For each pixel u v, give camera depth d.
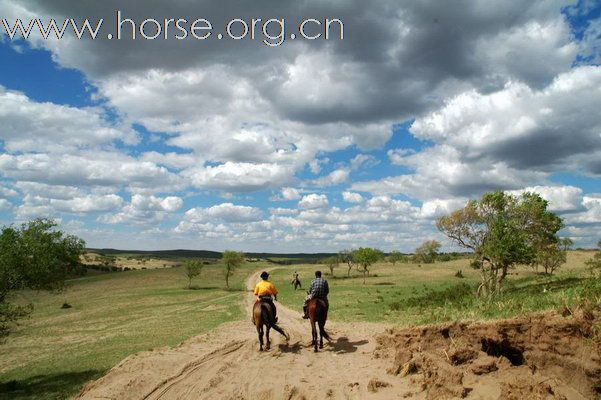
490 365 9.64
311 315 16.52
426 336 12.45
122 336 34.06
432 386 9.88
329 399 10.89
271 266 145.88
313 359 15.23
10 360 29.00
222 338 20.59
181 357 15.80
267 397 11.55
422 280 72.31
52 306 64.44
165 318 44.34
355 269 115.62
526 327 9.58
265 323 16.56
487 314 12.28
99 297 73.69
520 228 31.12
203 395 11.90
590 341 8.24
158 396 11.91
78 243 23.27
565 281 23.33
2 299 21.02
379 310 30.88
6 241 20.80
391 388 10.99
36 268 21.09
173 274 111.44
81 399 11.74
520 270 72.31
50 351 31.02
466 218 32.16
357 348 16.38
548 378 8.52
